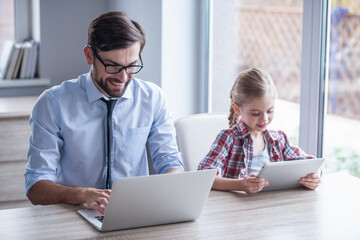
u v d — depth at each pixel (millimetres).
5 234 1430
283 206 1665
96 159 1976
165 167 2041
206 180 1502
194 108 3143
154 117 2090
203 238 1416
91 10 3723
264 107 1921
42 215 1574
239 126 2033
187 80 3096
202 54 3082
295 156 2074
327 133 2332
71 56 3727
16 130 3035
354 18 2152
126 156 2021
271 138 2070
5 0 3828
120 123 1994
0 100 3430
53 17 3646
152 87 2084
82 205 1664
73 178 1979
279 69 2643
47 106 1897
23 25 3910
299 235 1439
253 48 2824
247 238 1415
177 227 1499
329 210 1634
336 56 2254
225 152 2004
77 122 1928
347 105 2223
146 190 1437
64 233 1445
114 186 1393
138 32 1773
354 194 1788
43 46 3660
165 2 2973
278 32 2623
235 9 2920
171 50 3033
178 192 1479
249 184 1751
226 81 3025
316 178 1827
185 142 2180
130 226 1481
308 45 2314
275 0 2633
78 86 1967
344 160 2270
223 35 3010
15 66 3654
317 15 2250
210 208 1646
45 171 1843
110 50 1714
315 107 2314
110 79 1778
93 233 1450
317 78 2287
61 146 1944
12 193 3074
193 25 3059
